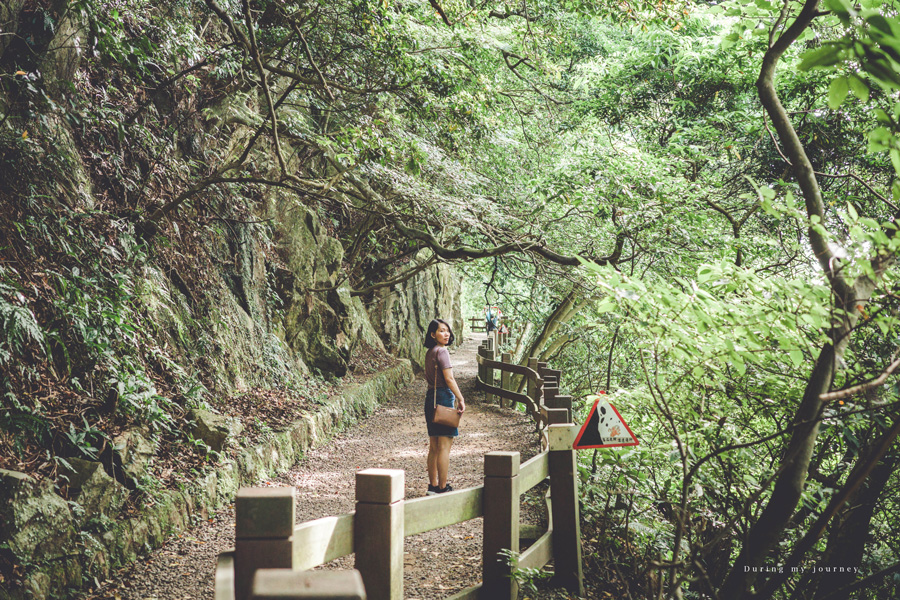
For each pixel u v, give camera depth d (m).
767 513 3.29
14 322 4.91
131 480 5.41
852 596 4.77
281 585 1.18
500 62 14.06
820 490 4.18
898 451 4.23
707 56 9.85
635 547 5.57
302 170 13.48
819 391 3.19
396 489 3.04
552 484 4.98
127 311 6.72
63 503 4.46
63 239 6.29
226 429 6.98
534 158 15.13
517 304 19.03
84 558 4.46
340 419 11.46
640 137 12.21
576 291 12.07
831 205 4.84
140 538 5.10
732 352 3.37
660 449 5.28
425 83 9.16
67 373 5.79
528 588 4.30
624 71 11.32
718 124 10.05
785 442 4.96
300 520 6.32
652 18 9.30
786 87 8.48
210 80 10.17
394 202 12.18
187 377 7.63
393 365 17.69
